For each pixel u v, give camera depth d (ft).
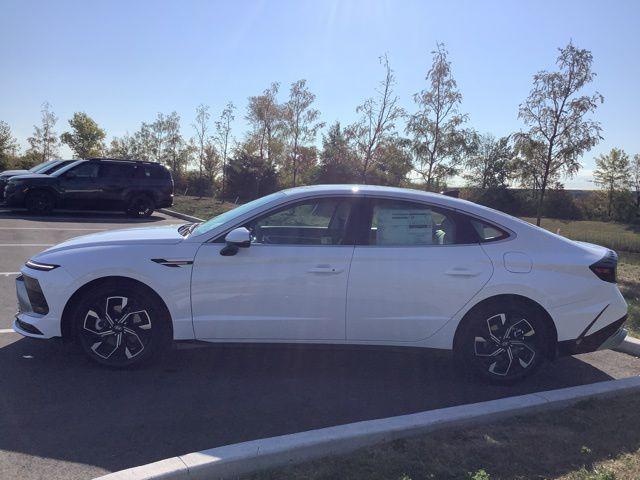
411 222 15.85
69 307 15.39
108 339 15.57
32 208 56.34
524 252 15.64
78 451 11.37
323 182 81.05
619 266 39.47
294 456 10.86
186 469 9.97
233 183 102.27
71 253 15.49
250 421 13.10
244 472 10.44
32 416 12.82
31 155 117.39
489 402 13.42
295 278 15.24
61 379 15.01
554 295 15.39
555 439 12.05
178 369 16.17
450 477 10.42
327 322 15.43
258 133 96.53
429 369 17.16
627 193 127.44
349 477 10.30
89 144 126.11
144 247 15.42
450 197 16.56
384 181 57.77
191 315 15.33
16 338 18.01
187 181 115.03
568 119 37.32
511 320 15.66
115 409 13.39
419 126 43.55
